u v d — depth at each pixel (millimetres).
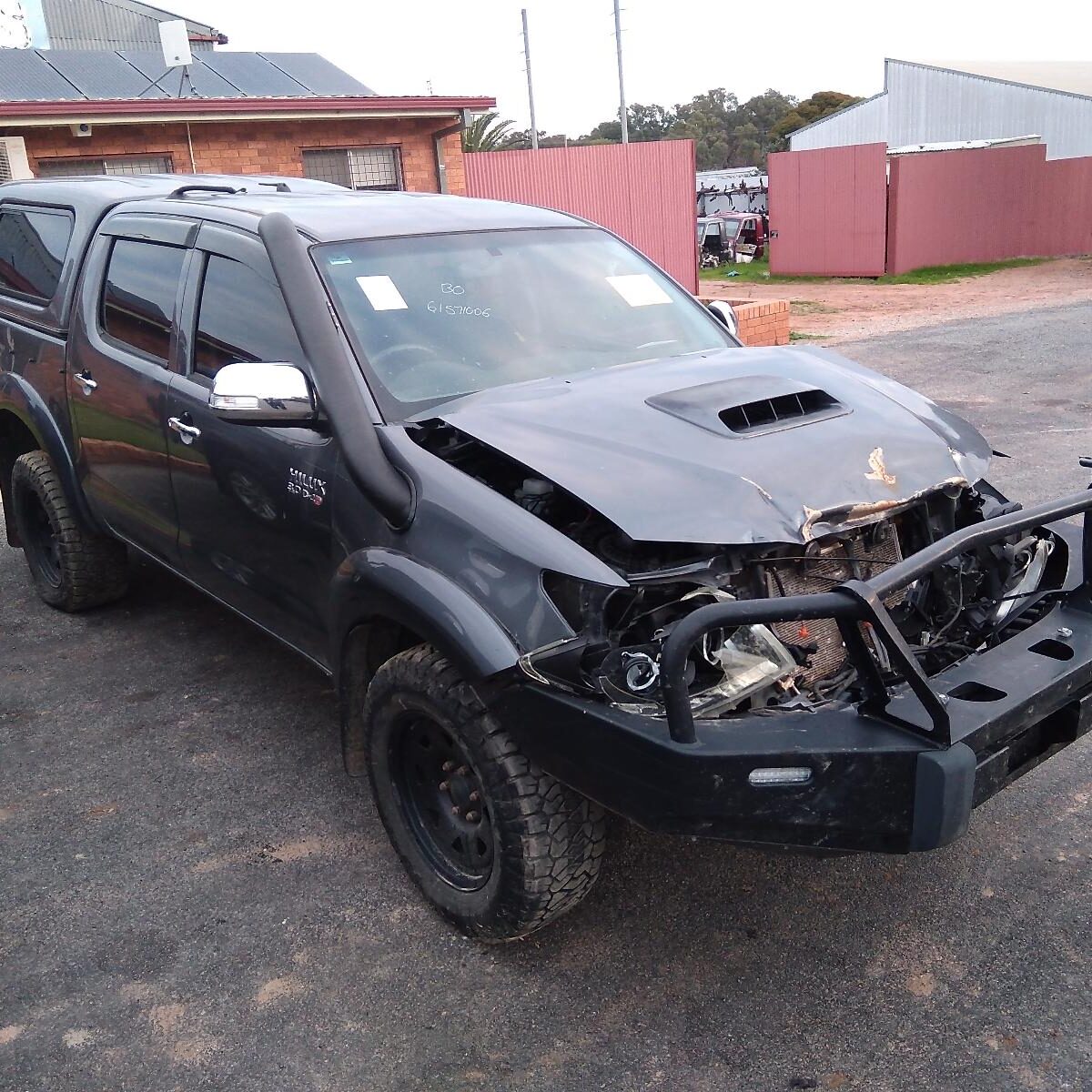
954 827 2473
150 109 13000
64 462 5020
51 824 3775
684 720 2418
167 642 5277
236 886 3410
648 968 2994
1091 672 2781
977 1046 2668
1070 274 24484
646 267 4461
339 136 15219
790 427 3104
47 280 5117
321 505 3326
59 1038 2803
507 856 2824
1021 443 8234
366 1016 2857
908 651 2443
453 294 3779
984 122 38688
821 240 26625
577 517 2943
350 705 3396
